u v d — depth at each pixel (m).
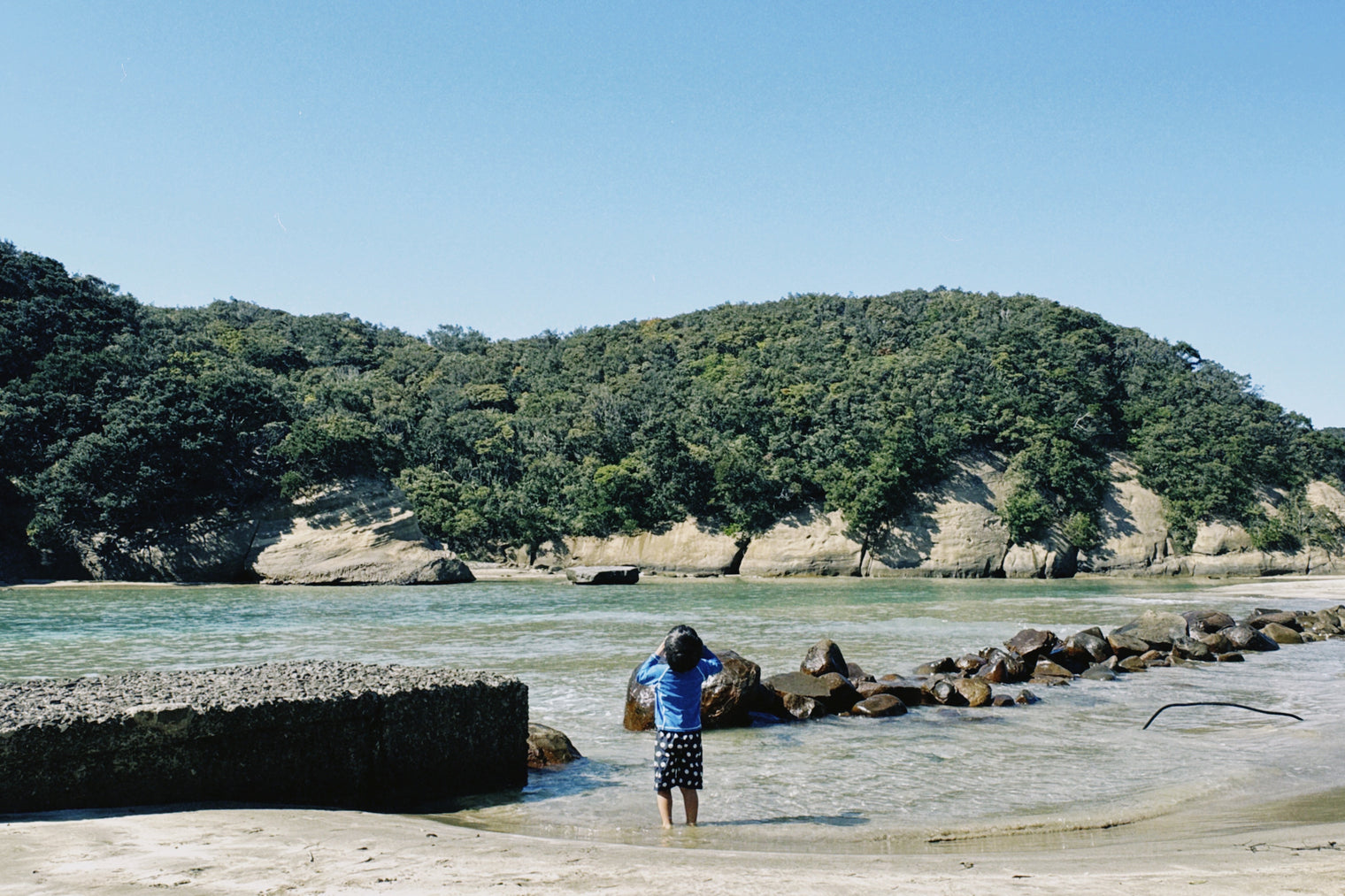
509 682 9.80
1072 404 80.00
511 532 72.75
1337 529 75.75
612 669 18.89
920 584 60.12
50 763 7.01
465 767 9.25
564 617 33.06
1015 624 29.19
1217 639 21.59
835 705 14.50
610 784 9.84
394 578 56.25
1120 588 53.75
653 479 73.50
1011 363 83.94
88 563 56.47
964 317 105.50
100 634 27.27
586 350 112.31
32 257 77.94
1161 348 96.44
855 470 71.75
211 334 105.50
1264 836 7.28
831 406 76.31
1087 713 14.38
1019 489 72.69
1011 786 9.67
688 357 103.06
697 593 49.06
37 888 4.91
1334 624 26.53
